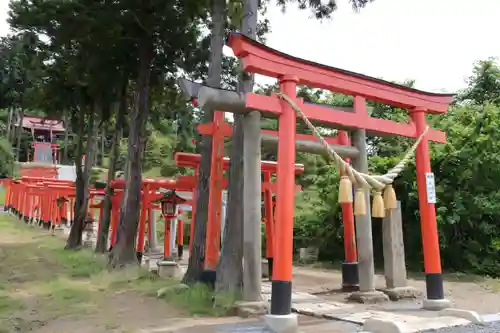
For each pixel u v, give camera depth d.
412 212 16.27
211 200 10.52
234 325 7.10
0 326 7.19
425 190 9.08
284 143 7.17
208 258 10.32
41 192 30.56
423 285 12.62
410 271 15.79
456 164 14.97
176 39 16.14
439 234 14.82
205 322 7.41
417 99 9.41
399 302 9.88
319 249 19.55
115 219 20.14
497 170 14.13
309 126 7.45
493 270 14.24
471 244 14.66
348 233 12.10
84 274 13.26
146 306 8.85
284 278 6.73
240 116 9.99
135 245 15.41
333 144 10.91
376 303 9.69
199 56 16.88
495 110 14.82
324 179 19.25
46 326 7.30
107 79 18.03
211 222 10.47
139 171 16.02
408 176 15.84
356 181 7.73
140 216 17.22
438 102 9.71
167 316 7.95
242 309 7.93
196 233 11.28
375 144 20.16
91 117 20.97
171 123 41.69
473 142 14.57
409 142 18.30
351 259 12.00
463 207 14.38
